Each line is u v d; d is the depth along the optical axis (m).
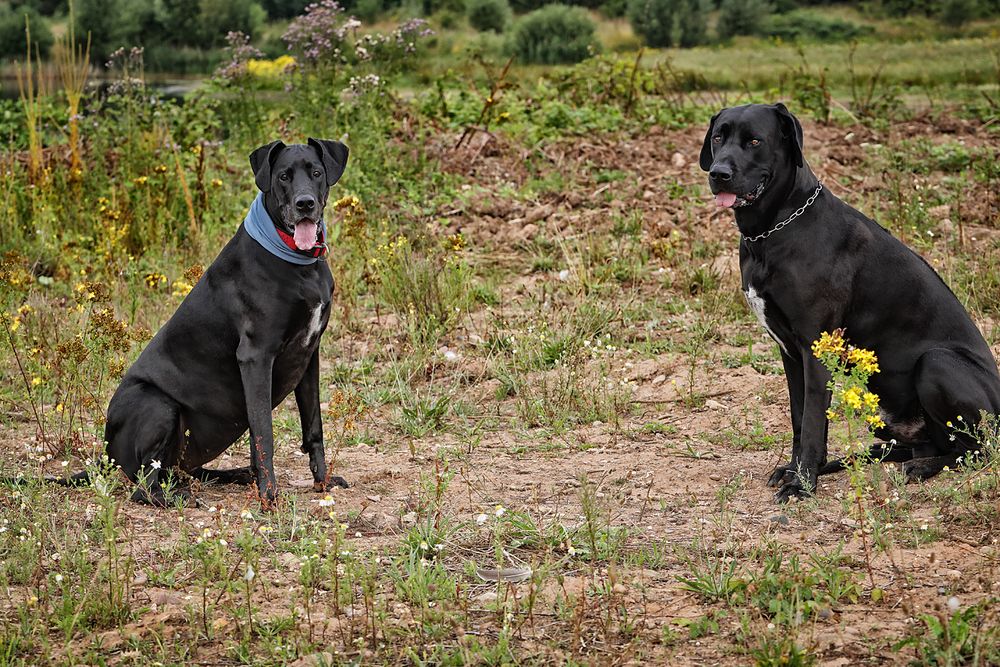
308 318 5.73
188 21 51.31
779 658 3.73
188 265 10.38
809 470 5.63
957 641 3.73
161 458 5.84
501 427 7.22
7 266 9.23
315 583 4.60
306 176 5.59
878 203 11.51
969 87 20.83
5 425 7.23
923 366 5.66
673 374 8.04
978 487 5.30
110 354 7.82
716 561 4.77
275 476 6.24
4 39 45.22
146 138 12.89
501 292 9.80
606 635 4.04
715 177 5.52
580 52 47.03
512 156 13.62
